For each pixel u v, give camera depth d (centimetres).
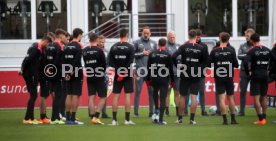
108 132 4503
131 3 7481
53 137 4284
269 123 5009
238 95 6394
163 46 4928
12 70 6412
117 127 4794
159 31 7406
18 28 7488
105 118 5456
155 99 5031
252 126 4822
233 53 4869
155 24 7400
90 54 4909
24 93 6397
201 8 7512
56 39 4978
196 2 7512
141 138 4200
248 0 7556
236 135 4331
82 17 7444
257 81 4944
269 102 6397
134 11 7469
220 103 4938
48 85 5084
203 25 7519
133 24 7331
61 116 5306
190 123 4978
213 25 7544
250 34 5469
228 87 4922
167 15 7388
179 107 5000
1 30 7481
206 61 4891
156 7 7475
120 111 6059
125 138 4200
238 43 7512
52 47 4953
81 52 4906
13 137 4316
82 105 6425
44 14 7481
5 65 7194
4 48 7456
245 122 5081
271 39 7206
